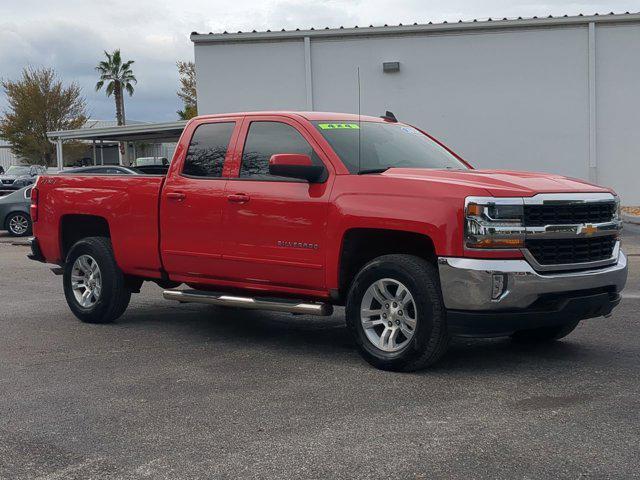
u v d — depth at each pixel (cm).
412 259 593
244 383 582
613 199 630
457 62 2153
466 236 561
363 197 611
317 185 641
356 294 618
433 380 579
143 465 424
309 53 2191
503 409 506
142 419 502
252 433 471
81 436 473
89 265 830
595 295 602
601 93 2114
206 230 709
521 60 2128
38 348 712
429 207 577
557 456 422
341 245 622
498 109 2153
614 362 628
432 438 454
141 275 782
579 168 2139
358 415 500
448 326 574
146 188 759
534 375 590
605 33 2089
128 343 730
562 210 584
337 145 656
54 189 854
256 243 675
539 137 2147
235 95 2236
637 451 427
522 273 560
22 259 1491
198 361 655
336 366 629
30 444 461
